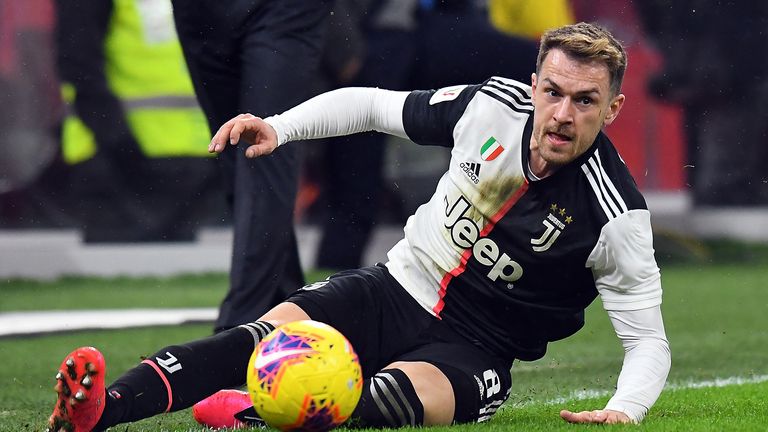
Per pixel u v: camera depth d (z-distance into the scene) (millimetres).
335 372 10719
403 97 13750
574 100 11727
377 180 39062
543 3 36281
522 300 13062
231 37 19062
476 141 12828
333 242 39438
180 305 32469
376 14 35031
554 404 15938
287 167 19078
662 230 46438
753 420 12945
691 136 46656
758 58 45562
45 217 39531
